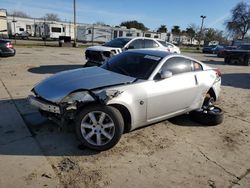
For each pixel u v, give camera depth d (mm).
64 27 43781
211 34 74062
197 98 4879
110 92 3451
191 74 4766
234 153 3889
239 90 8531
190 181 3090
